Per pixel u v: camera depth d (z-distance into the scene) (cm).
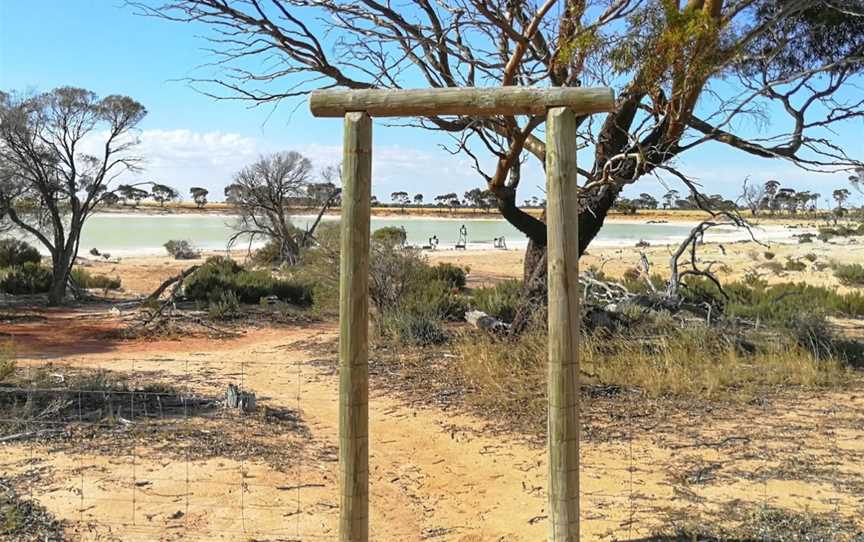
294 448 658
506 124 985
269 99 1102
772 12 1096
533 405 800
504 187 1109
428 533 491
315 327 1702
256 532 471
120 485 542
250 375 1051
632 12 899
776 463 606
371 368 1035
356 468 406
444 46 1041
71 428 681
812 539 446
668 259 4044
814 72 959
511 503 541
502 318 1467
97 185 2331
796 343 1058
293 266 3159
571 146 386
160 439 659
